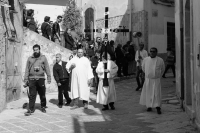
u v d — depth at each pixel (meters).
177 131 6.58
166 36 20.94
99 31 9.33
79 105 10.42
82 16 20.53
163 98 11.16
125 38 20.50
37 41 12.68
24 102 10.26
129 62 18.23
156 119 7.90
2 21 9.11
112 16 21.28
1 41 8.97
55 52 13.31
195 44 6.86
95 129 6.95
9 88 10.09
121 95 12.26
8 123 7.50
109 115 8.60
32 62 8.73
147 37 19.53
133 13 20.14
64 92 10.14
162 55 20.56
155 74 8.69
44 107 9.03
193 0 7.05
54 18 20.22
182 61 9.23
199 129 6.33
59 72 9.91
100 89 9.36
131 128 6.99
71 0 19.80
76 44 14.83
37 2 19.98
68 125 7.35
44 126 7.22
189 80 8.50
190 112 7.56
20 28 11.59
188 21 8.48
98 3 21.16
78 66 9.59
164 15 20.80
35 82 8.70
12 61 10.43
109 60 9.45
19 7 11.40
